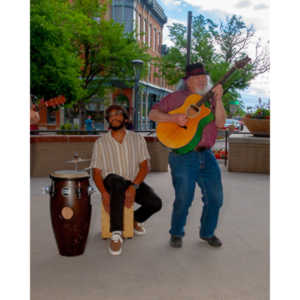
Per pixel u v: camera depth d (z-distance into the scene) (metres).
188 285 2.48
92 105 27.64
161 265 2.82
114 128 3.23
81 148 6.88
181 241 3.24
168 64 25.98
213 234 3.28
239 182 6.57
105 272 2.68
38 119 3.67
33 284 2.46
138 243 3.32
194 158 3.06
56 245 3.24
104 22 21.05
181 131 3.04
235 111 22.89
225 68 21.98
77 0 20.59
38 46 13.45
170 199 5.15
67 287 2.43
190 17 9.87
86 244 3.25
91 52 21.56
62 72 14.76
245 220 4.12
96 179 3.20
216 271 2.72
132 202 3.19
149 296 2.32
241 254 3.07
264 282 2.53
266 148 7.56
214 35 23.75
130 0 27.95
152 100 36.31
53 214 2.88
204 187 3.17
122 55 21.16
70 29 16.59
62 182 2.83
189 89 3.14
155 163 7.57
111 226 3.03
